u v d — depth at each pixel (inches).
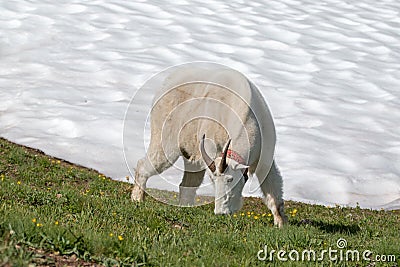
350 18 1327.5
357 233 398.0
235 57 1080.2
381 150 783.1
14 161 569.3
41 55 1021.8
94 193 480.1
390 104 949.2
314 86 994.7
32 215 292.7
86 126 777.6
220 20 1255.5
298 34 1214.9
